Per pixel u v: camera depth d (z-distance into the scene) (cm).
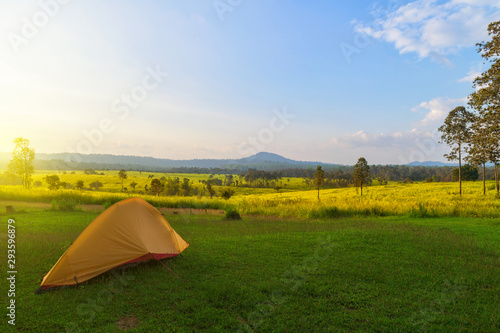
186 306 546
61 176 12131
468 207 2195
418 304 566
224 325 486
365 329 480
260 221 1822
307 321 498
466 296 603
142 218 816
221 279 692
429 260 845
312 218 2083
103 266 700
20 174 5422
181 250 897
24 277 700
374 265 801
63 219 1639
